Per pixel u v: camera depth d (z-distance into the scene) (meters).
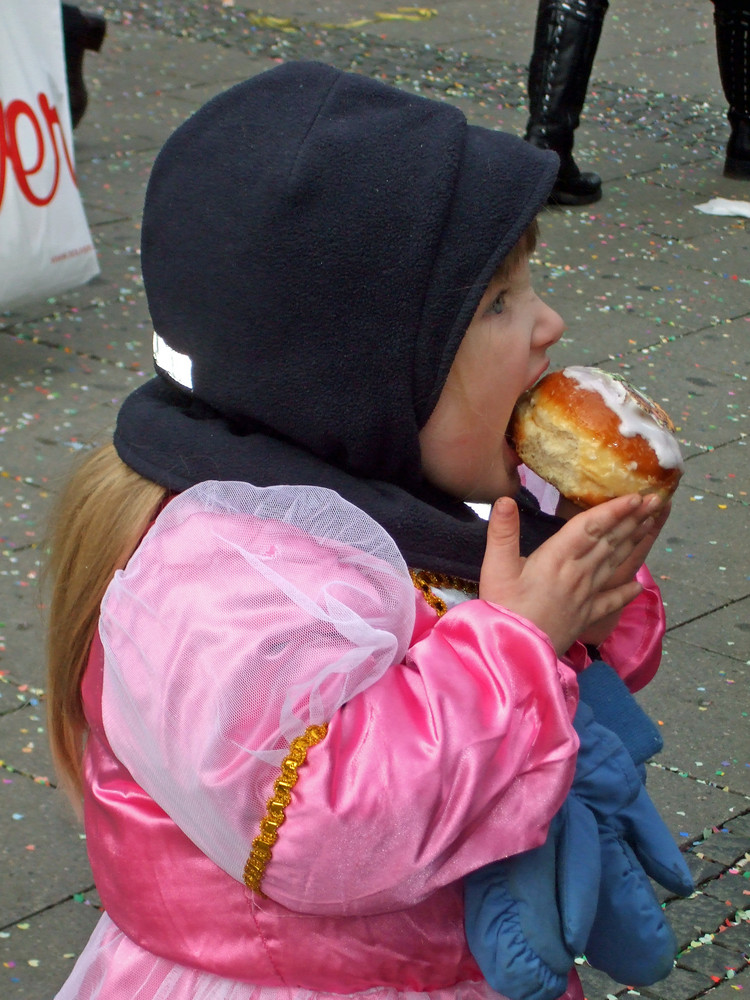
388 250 1.33
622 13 11.84
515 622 1.28
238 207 1.36
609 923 1.45
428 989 1.36
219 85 8.96
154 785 1.29
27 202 4.83
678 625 3.64
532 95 7.06
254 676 1.23
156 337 1.51
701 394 5.07
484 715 1.24
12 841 2.77
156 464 1.43
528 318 1.47
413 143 1.35
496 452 1.50
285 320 1.36
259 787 1.22
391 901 1.22
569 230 6.75
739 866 2.77
